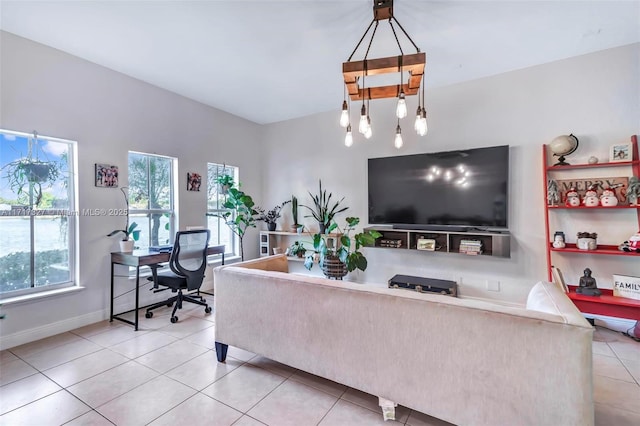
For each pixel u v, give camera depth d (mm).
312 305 1830
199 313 3400
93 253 3096
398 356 1565
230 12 2309
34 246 2783
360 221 4352
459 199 3543
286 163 5043
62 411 1739
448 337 1438
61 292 2832
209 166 4477
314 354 1835
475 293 3562
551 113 3156
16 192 2674
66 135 2898
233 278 2191
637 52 2791
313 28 2533
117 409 1757
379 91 2365
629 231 2838
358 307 1671
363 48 2857
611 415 1704
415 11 2311
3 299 2557
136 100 3477
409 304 1531
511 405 1317
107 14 2320
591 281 2777
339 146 4523
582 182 3000
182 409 1756
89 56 2977
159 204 3818
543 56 3039
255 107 4473
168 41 2717
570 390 1222
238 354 2441
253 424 1635
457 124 3646
